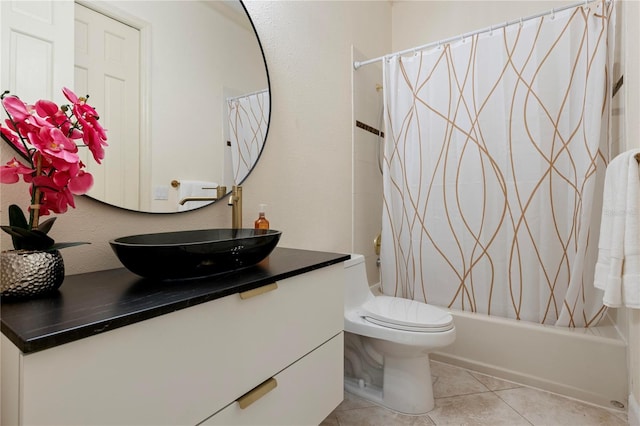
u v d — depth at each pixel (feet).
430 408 4.99
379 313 4.95
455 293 6.68
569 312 5.66
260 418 2.90
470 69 6.45
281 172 5.37
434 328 4.53
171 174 3.79
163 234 3.56
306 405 3.46
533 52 5.91
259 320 2.85
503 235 6.22
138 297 2.30
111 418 1.92
